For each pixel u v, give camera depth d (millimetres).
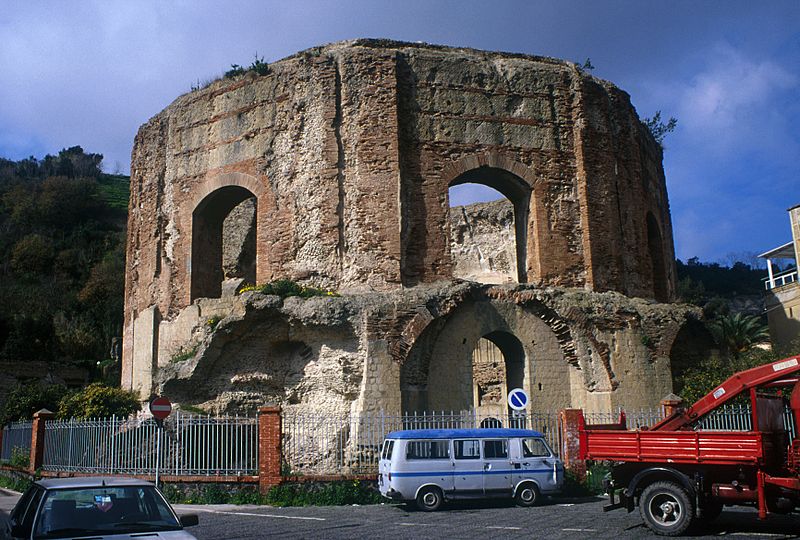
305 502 20672
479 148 28938
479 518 17422
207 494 21234
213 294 31609
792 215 43719
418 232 27891
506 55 31406
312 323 25359
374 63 28500
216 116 31125
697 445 14789
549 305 27141
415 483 19234
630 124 32500
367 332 25094
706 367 28484
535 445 20281
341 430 23641
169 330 30406
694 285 70500
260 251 28984
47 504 9750
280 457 21297
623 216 30844
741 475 14602
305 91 29094
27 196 94438
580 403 27016
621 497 15328
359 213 27594
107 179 124750
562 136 30141
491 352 41156
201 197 30797
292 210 28562
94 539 9141
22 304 66562
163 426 22766
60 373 52219
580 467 22656
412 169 28250
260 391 26453
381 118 28078
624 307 27953
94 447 24156
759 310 76125
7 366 50062
